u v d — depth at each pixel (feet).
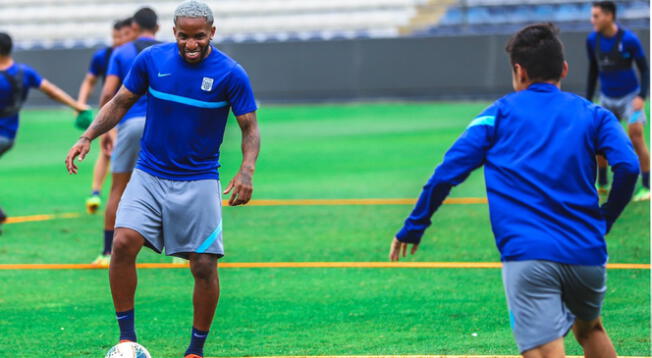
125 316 29.35
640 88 59.82
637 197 61.46
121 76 43.27
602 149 22.84
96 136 29.96
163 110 29.14
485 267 44.88
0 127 53.26
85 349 32.45
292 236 53.26
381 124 113.50
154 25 44.96
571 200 22.41
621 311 36.55
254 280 43.04
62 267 46.39
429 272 44.04
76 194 71.92
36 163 91.61
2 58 52.31
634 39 61.05
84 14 176.14
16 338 33.88
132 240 28.94
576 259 21.95
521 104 23.30
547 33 23.85
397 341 32.86
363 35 165.27
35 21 175.11
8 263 47.37
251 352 31.73
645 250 47.55
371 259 46.98
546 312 21.93
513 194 22.52
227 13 170.60
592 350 24.50
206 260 29.48
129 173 44.83
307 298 39.55
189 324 35.70
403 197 66.33
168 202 29.25
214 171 29.84
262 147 97.04
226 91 29.14
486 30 158.40
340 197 66.64
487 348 31.73
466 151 22.76
